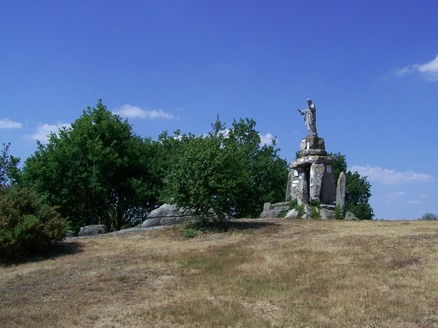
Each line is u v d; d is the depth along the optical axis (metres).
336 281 12.17
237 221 23.88
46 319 10.76
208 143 21.75
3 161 39.34
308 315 9.87
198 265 14.98
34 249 18.66
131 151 36.91
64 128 37.22
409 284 11.54
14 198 19.23
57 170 35.03
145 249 18.47
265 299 11.18
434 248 15.22
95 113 37.44
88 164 35.62
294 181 29.16
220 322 9.74
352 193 56.81
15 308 11.95
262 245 17.72
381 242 16.84
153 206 39.16
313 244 17.27
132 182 35.84
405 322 9.24
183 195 21.19
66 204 36.19
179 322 9.95
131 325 10.02
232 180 21.11
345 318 9.56
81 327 10.11
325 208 26.97
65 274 15.22
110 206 38.47
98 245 19.83
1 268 17.09
